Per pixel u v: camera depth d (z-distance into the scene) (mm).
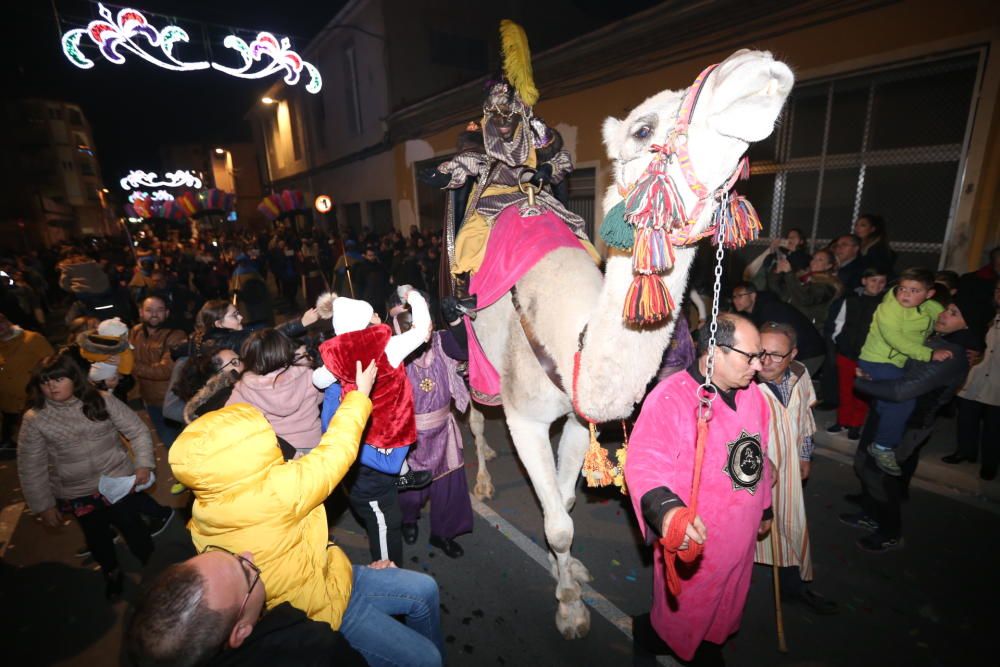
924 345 3334
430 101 14180
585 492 4449
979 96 5043
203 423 1662
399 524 3129
